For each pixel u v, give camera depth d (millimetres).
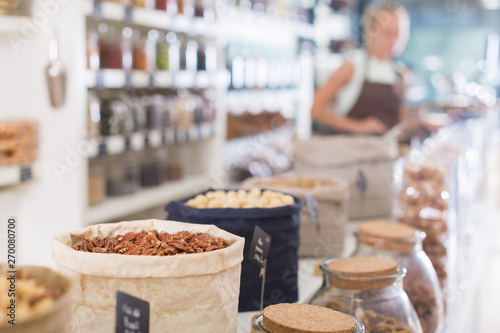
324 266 1264
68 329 683
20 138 2416
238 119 4434
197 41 3973
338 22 6965
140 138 3076
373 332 1170
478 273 2566
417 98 8555
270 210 1334
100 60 2855
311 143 2365
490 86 8125
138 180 3240
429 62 8945
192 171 3971
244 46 4762
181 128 3521
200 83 3736
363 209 2375
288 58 5668
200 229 1112
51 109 2570
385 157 2363
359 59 3484
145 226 1128
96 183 2836
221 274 920
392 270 1241
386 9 3455
